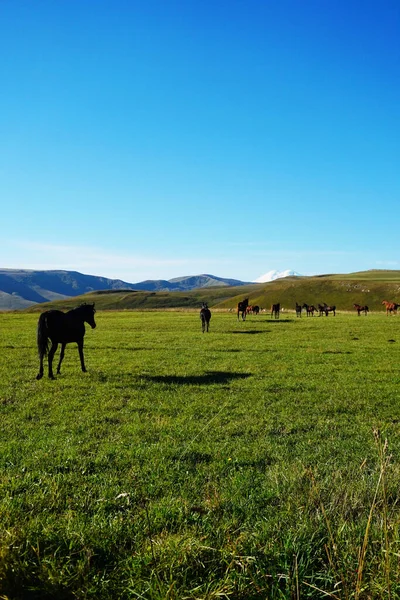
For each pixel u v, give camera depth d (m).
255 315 68.94
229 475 7.96
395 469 7.44
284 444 9.99
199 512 5.91
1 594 4.39
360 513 5.89
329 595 4.27
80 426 11.27
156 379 17.62
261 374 18.73
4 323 47.47
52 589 4.46
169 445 9.73
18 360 22.36
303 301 171.25
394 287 162.38
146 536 5.49
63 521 5.84
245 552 4.93
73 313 18.44
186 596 4.36
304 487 6.94
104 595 4.48
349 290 169.62
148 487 7.32
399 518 5.19
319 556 4.96
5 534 5.11
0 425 11.34
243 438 10.39
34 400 14.02
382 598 4.25
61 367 20.38
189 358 23.14
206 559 4.91
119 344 29.42
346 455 9.16
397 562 4.59
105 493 6.99
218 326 44.19
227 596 4.30
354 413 12.95
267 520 5.92
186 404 13.65
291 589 4.42
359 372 19.27
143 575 4.69
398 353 25.12
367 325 45.28
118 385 16.33
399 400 14.43
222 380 17.42
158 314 66.81
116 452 9.20
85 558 4.86
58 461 8.55
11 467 8.23
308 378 17.94
